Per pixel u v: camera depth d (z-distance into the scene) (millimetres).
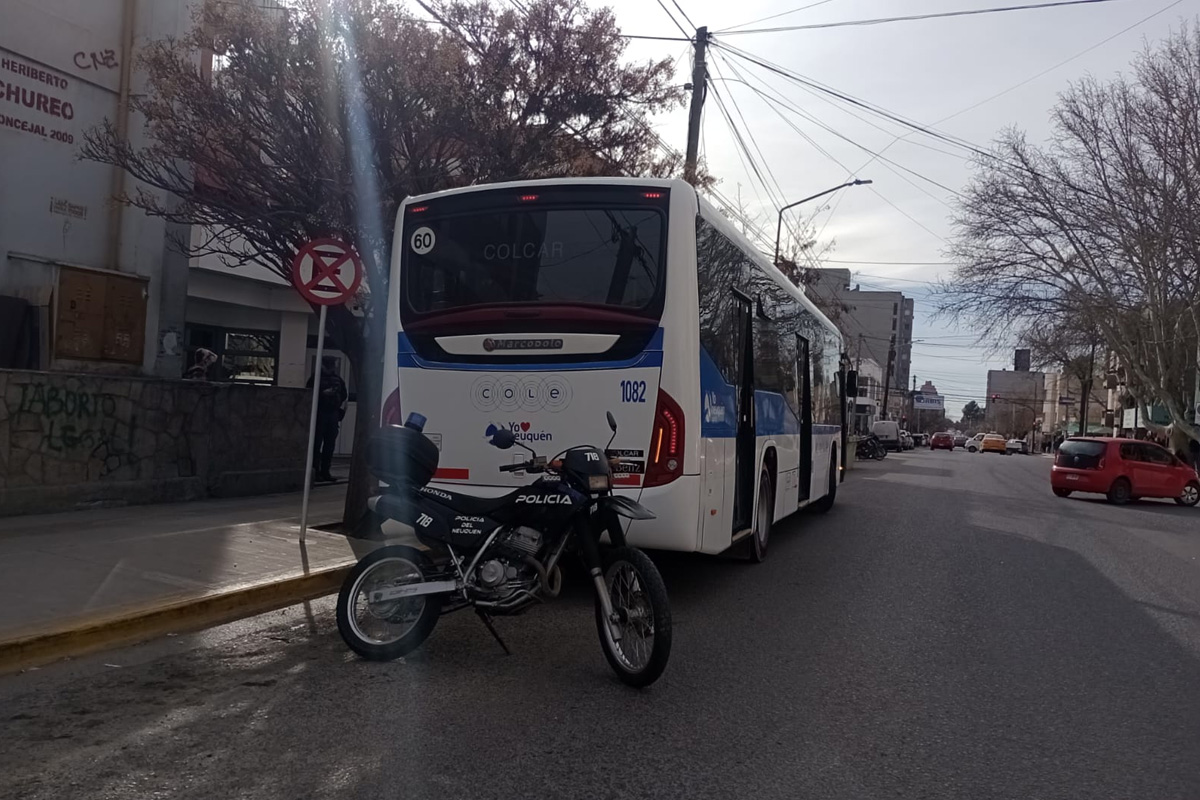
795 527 14609
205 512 11211
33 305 11836
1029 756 5246
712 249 8258
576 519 6266
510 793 4426
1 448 10023
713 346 8188
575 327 7656
